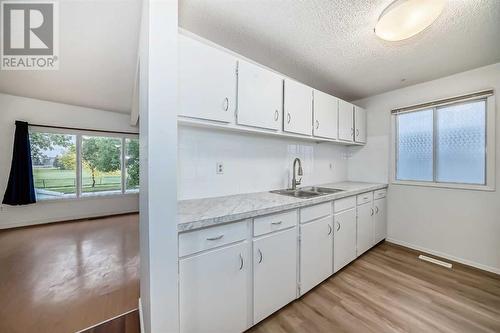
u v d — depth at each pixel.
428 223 2.64
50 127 3.94
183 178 1.70
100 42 2.08
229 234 1.32
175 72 1.05
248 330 1.46
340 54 1.98
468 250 2.34
